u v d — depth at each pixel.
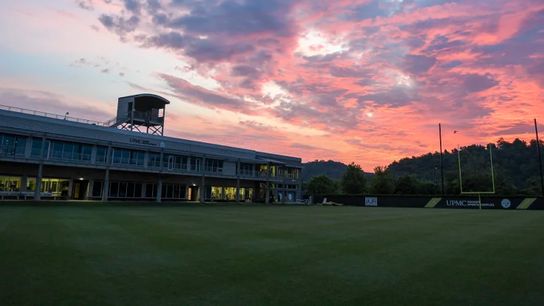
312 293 6.22
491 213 36.25
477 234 15.46
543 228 18.56
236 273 7.57
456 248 11.31
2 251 9.37
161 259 8.87
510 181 107.75
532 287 6.75
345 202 65.69
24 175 38.97
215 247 10.84
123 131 47.97
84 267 7.83
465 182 77.50
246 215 27.06
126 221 18.89
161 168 47.12
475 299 6.00
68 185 42.19
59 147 41.31
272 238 13.15
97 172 44.41
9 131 37.03
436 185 80.19
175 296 5.94
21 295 5.82
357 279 7.22
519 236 14.81
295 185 76.25
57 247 10.17
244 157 64.69
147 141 50.41
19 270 7.42
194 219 21.59
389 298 6.00
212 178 58.06
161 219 20.95
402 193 79.88
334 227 17.95
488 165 126.88
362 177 92.06
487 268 8.35
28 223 16.20
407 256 9.79
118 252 9.66
